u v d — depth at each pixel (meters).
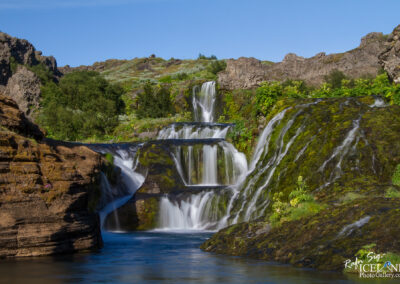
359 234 12.24
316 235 13.04
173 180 27.69
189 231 23.67
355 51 57.81
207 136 37.97
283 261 12.66
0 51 55.00
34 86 52.53
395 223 12.14
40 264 12.31
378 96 28.22
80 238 14.93
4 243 12.86
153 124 45.50
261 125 29.75
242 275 10.87
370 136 22.52
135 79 79.31
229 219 24.05
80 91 53.84
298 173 22.92
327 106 27.16
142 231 24.06
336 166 21.94
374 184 19.11
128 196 27.31
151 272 11.41
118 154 31.38
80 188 15.25
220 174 30.23
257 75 51.25
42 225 13.59
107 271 11.57
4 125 14.30
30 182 13.68
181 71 86.50
